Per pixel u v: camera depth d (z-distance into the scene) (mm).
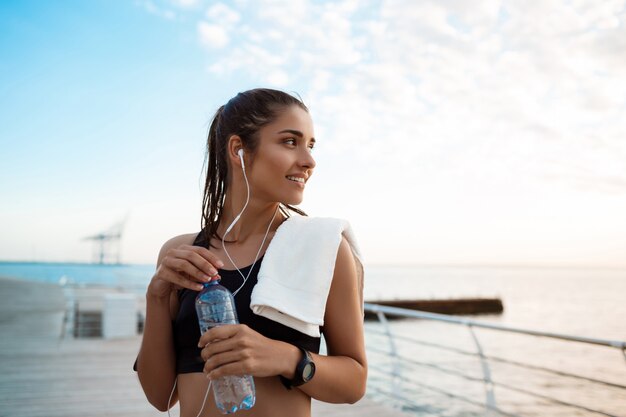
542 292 83062
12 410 4703
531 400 10555
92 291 16734
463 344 22344
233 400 1040
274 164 1193
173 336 1260
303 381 1033
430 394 10008
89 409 4750
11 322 11297
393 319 31500
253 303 1072
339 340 1159
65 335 9367
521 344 22406
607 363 17922
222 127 1317
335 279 1156
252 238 1260
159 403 1317
